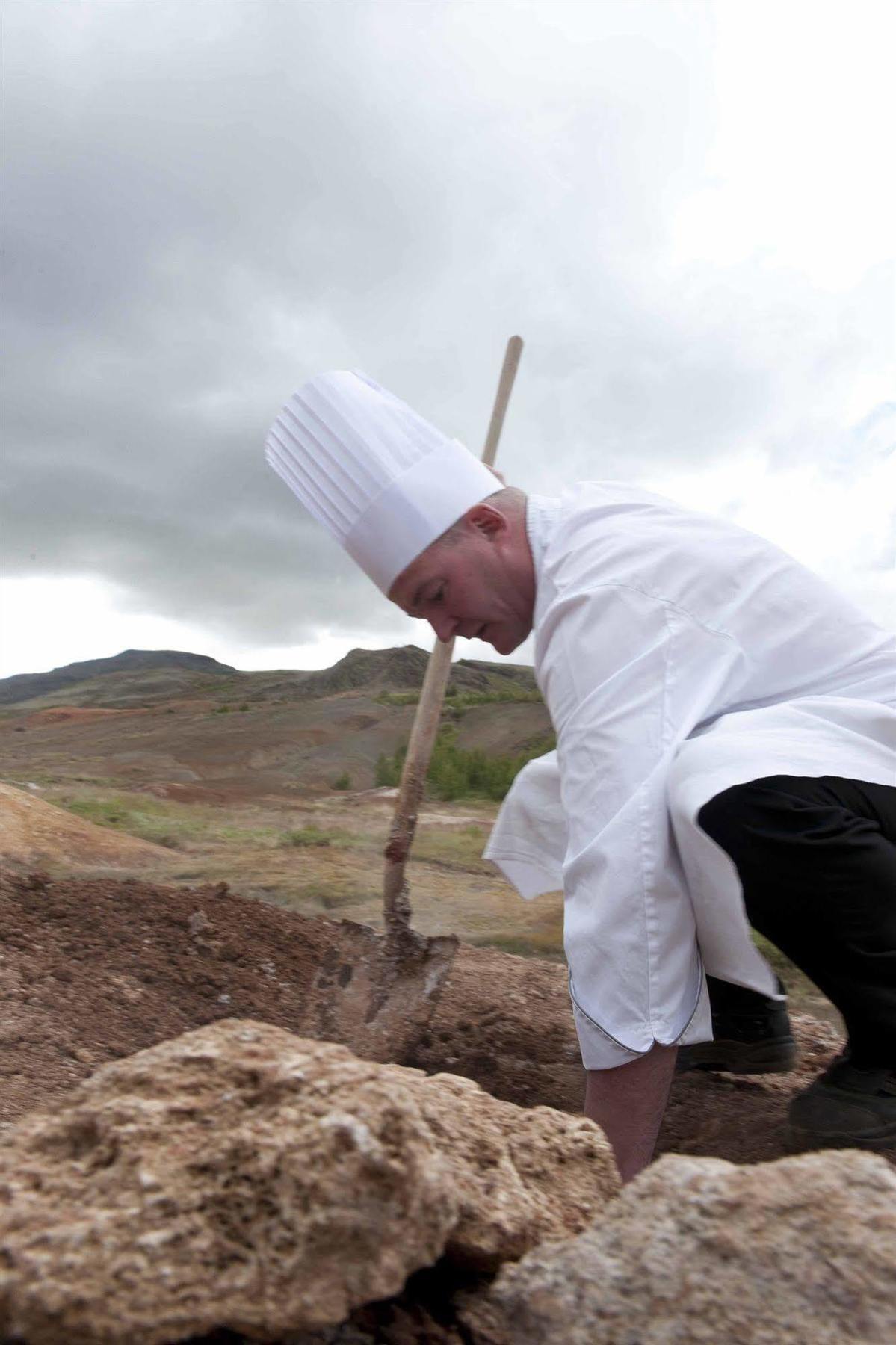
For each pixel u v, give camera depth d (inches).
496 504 99.5
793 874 82.9
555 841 124.3
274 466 114.2
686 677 86.8
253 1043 50.4
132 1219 41.4
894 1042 84.4
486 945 171.5
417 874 214.5
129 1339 38.5
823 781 83.8
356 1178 41.7
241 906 156.9
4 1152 46.0
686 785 81.1
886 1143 85.5
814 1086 89.6
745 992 110.6
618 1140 81.0
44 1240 40.2
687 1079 116.9
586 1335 43.6
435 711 129.3
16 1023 104.3
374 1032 117.6
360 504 101.8
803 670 91.7
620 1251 45.2
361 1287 41.4
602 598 88.5
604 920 81.5
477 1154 54.7
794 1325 40.4
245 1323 39.8
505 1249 50.1
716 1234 43.6
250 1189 42.5
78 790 276.8
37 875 153.9
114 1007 115.0
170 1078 48.3
